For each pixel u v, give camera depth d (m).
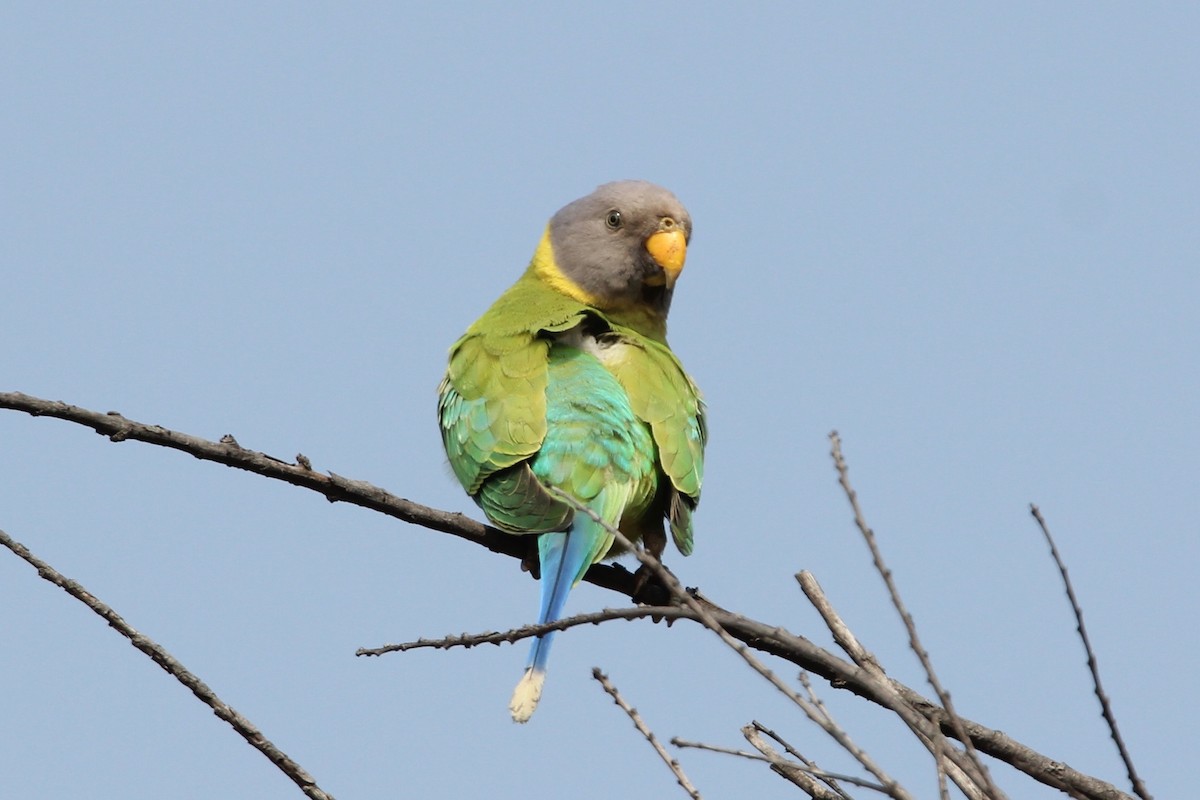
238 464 8.82
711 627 6.00
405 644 6.74
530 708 8.48
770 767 7.59
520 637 6.60
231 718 6.98
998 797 5.98
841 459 6.46
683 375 11.23
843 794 7.07
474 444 10.34
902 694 8.26
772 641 7.12
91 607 6.98
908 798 5.71
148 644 6.97
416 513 9.62
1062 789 8.22
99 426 8.25
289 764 6.97
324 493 9.22
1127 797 8.20
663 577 6.18
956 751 6.37
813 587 8.65
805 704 5.74
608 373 10.62
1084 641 6.67
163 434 8.48
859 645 8.45
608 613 6.42
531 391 10.42
